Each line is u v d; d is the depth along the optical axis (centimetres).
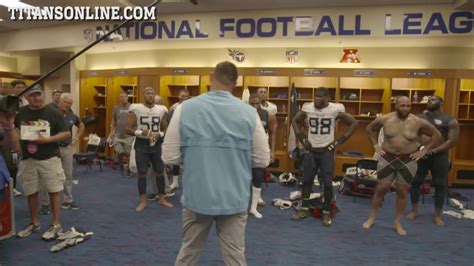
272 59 746
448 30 607
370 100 724
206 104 158
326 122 379
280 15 672
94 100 898
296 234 355
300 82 733
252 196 414
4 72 943
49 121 309
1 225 263
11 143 285
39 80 247
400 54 688
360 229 375
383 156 362
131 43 776
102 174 650
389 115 362
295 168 618
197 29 714
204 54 784
